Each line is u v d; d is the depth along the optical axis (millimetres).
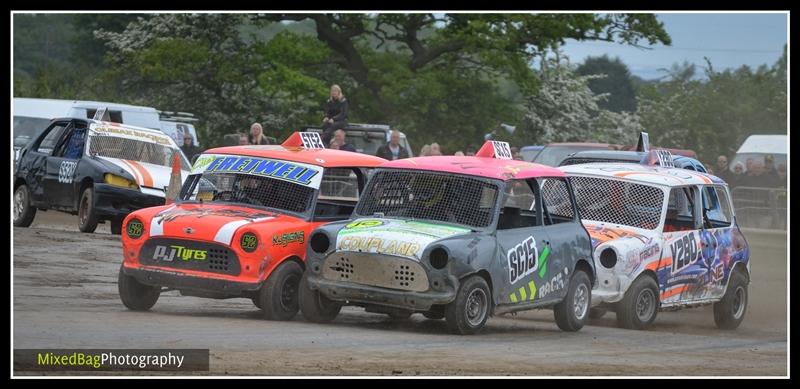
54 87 78562
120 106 48312
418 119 73438
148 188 31234
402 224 17953
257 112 70062
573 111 86438
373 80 71438
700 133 90125
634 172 22531
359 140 43656
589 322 21812
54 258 26125
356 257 17422
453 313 17266
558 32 69375
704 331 22672
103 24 111625
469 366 14617
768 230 47812
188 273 18156
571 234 19547
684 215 22703
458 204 18172
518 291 18203
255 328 17203
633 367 15469
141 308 19141
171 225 18328
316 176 19391
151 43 70062
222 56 68625
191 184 19891
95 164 31391
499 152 19844
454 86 74500
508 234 18156
